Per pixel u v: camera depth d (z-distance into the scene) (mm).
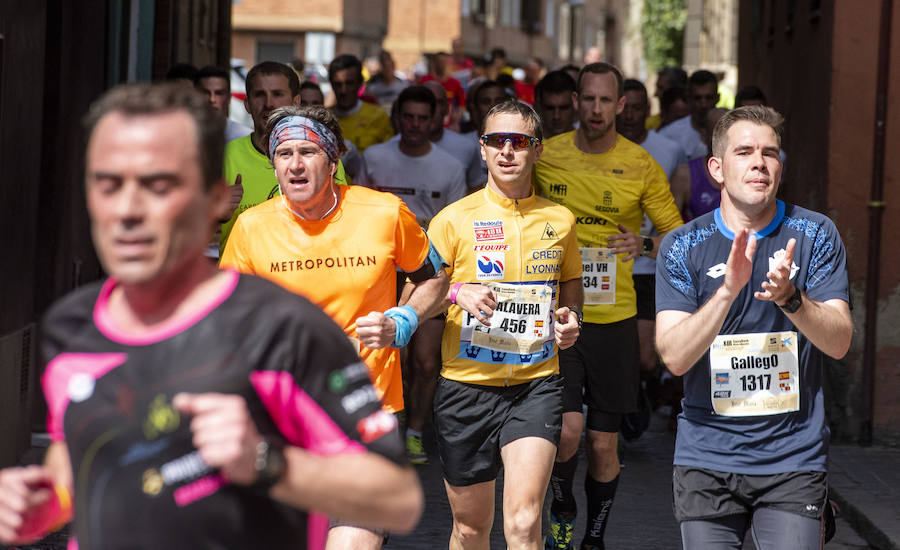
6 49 14922
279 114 9484
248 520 4613
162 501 4543
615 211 13867
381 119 26453
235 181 12781
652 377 20750
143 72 27031
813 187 21109
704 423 8773
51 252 18156
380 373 9602
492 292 10531
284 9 91750
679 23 81000
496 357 10711
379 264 9625
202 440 4320
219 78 18781
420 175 19297
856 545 14328
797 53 24922
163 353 4625
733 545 8727
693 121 24812
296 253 9578
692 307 8922
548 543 12633
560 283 11500
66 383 4695
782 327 8711
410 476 4805
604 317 13336
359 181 19594
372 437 4723
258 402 4645
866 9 19062
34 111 16516
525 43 126000
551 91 19875
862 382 19141
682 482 8789
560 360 13055
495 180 11109
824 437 8688
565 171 13984
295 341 4680
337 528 8711
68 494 5043
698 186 18344
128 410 4586
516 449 10445
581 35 149000
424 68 50688
